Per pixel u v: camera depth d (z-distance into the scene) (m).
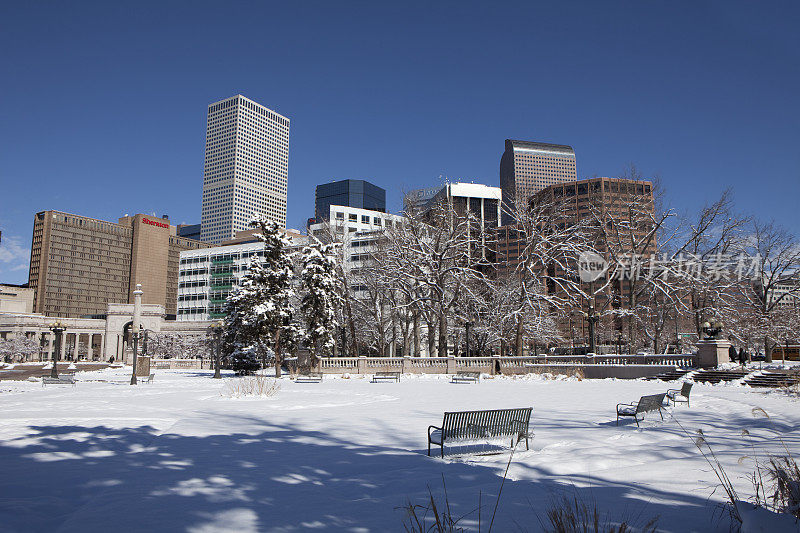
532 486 7.15
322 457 9.76
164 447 10.82
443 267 46.03
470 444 10.55
